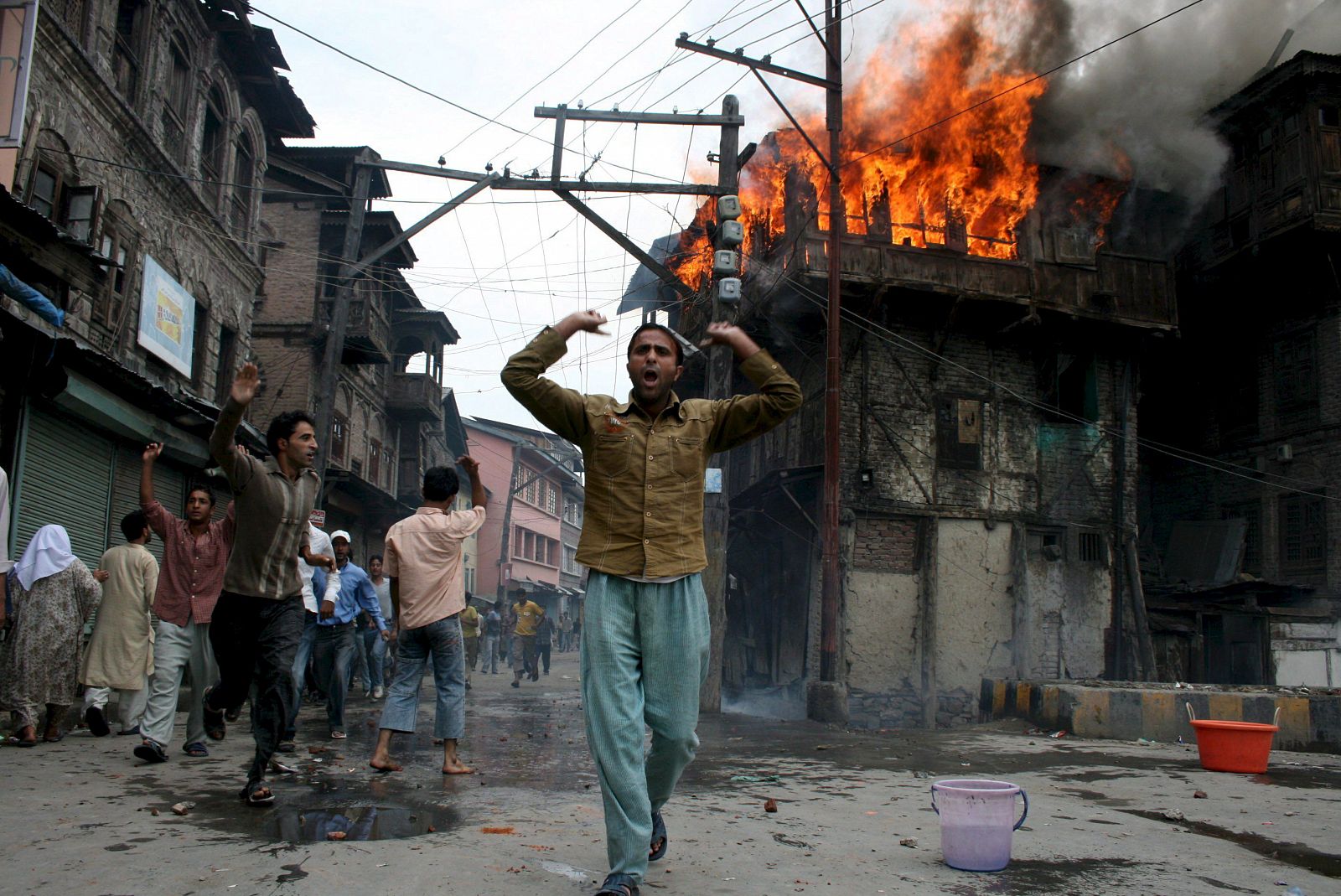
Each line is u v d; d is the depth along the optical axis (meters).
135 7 13.85
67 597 6.77
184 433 12.72
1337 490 18.92
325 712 10.22
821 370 18.36
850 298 17.64
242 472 4.38
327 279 23.83
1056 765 7.39
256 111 18.94
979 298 17.88
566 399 3.12
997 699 12.22
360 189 16.23
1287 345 20.34
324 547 7.83
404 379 31.36
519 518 53.06
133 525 7.28
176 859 3.32
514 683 17.48
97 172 12.40
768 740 9.18
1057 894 3.28
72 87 11.56
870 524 17.72
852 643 17.23
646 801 2.90
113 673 7.02
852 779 6.33
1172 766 7.45
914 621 17.62
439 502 5.99
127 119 12.84
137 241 13.64
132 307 13.53
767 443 20.61
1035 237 18.75
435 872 3.22
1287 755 8.99
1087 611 18.52
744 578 20.62
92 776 5.11
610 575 3.05
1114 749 8.76
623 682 2.97
